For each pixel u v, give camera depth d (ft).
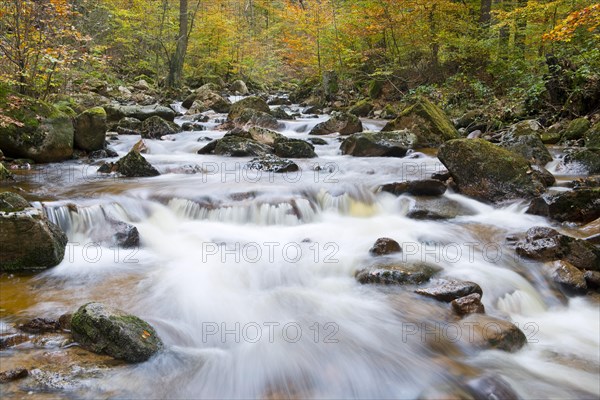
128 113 44.96
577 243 17.37
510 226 20.95
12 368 10.57
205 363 11.59
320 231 20.81
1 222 15.52
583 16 28.35
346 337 12.86
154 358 11.37
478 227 21.08
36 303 13.85
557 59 39.32
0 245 15.61
